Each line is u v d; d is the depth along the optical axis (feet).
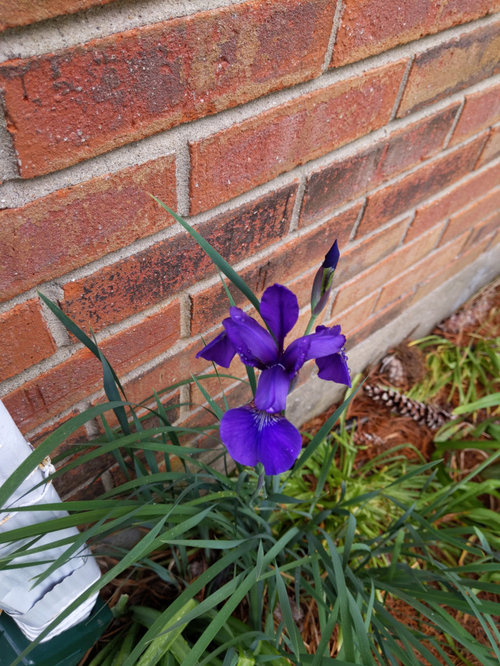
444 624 1.52
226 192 1.43
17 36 0.86
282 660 1.60
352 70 1.50
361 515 2.44
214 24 1.08
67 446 1.65
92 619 1.69
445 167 2.28
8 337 1.24
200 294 1.63
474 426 3.24
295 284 2.04
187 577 2.06
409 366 3.40
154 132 1.16
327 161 1.68
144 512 1.25
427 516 2.59
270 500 1.62
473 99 2.06
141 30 0.98
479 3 1.67
